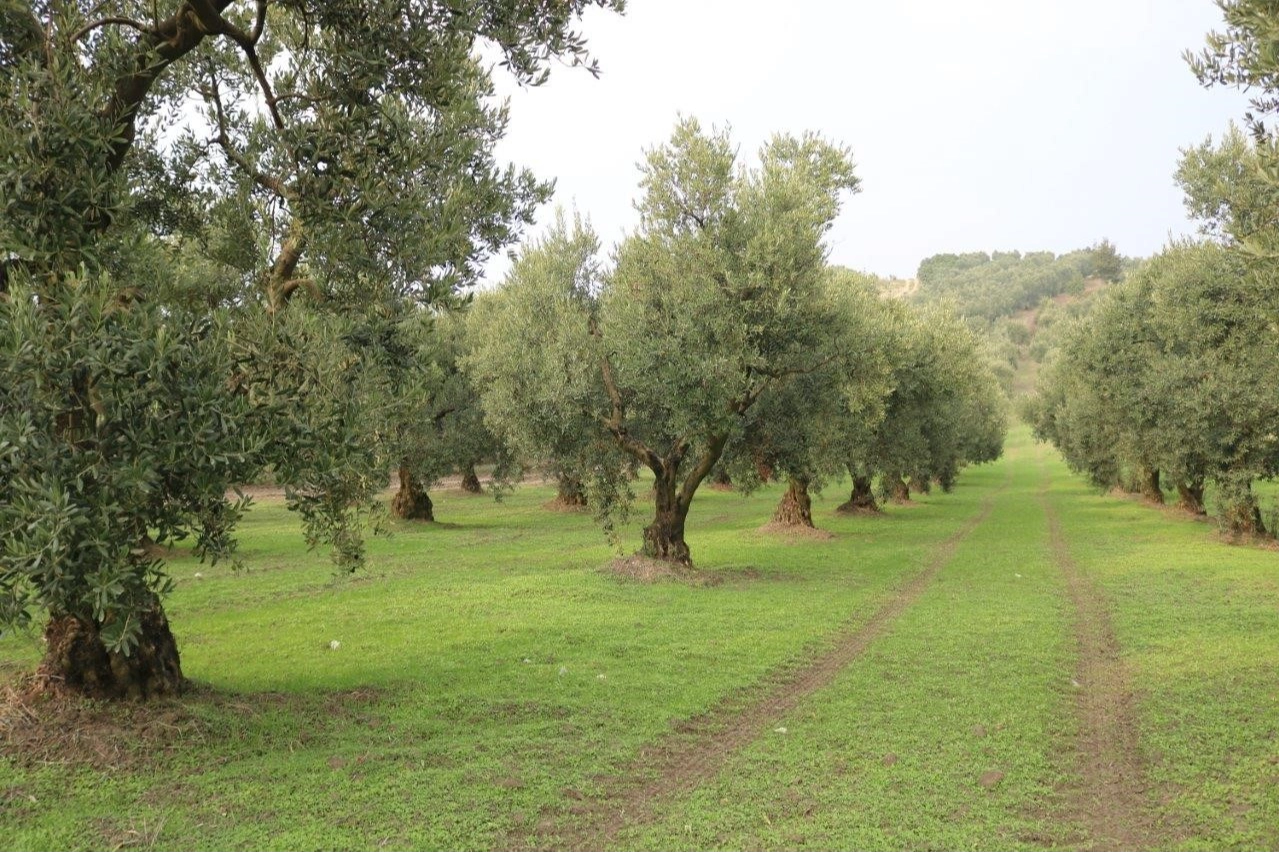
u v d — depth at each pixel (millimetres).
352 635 13516
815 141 21594
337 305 8492
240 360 6922
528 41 9023
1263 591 16500
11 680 8406
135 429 5773
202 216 9805
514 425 18688
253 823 6406
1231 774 7438
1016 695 10109
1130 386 27438
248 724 8484
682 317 16375
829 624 14266
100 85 6602
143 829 6203
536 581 18250
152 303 6059
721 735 8922
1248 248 8156
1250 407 21641
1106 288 31203
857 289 26953
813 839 6312
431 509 33031
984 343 52812
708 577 18781
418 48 8203
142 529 6016
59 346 5555
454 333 30781
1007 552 24094
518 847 6188
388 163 8438
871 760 8000
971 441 47406
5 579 5426
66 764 7113
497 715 9289
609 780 7547
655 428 19734
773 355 17406
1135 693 10203
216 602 16547
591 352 18250
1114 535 27656
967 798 7102
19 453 5285
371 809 6703
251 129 9570
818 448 21938
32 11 7105
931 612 15414
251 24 10391
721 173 17281
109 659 8242
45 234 6184
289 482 6773
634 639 13102
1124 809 6953
